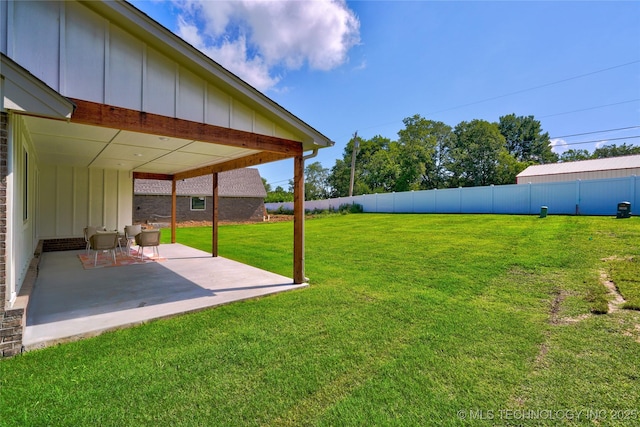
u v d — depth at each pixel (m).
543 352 2.86
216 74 4.17
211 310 4.14
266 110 4.83
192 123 4.18
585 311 3.79
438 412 2.07
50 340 3.08
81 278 5.88
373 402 2.18
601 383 2.36
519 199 16.05
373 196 23.45
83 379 2.45
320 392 2.31
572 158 40.38
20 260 3.96
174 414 2.06
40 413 2.04
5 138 2.86
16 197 3.45
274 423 1.98
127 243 8.84
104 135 4.93
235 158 7.22
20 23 2.97
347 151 42.19
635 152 37.72
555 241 8.24
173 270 6.65
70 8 3.24
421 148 33.66
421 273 5.99
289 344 3.09
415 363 2.71
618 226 9.73
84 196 9.37
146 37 3.68
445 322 3.61
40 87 2.90
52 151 6.44
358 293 4.83
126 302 4.38
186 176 10.34
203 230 16.48
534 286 4.91
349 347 3.02
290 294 4.85
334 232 13.36
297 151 5.44
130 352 2.93
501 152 33.53
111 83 3.50
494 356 2.81
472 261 6.74
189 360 2.77
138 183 19.34
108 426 1.93
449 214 18.12
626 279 4.75
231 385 2.39
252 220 23.30
